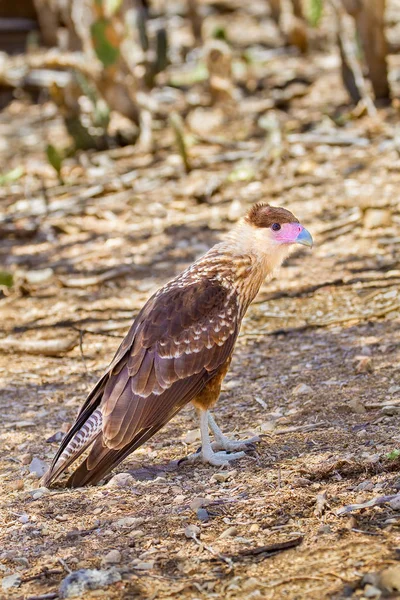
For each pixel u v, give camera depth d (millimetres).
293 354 10906
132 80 19641
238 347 11383
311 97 21078
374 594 5969
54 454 9023
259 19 29562
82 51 21375
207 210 16188
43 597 6469
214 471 8242
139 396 7922
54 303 13406
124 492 7961
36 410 10242
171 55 25781
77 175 18750
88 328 12414
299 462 8125
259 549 6723
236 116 20672
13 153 20906
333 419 8969
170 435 9242
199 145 19234
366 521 6938
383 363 10148
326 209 15203
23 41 28094
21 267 14930
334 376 10047
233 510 7406
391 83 20828
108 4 18359
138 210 16578
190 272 8477
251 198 16219
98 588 6457
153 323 8117
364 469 7758
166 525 7285
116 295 13461
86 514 7629
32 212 17125
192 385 8109
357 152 17375
